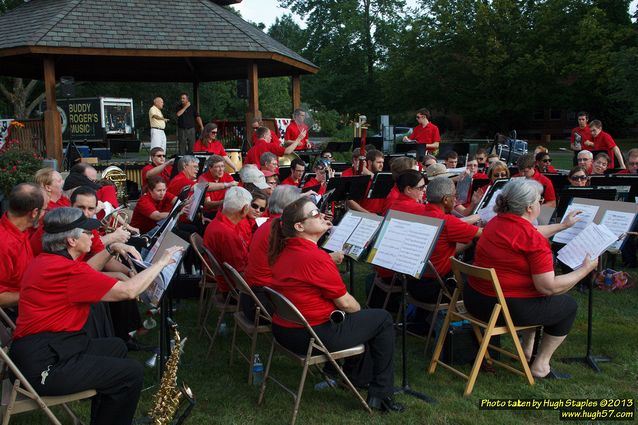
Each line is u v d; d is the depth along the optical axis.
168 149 21.09
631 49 26.91
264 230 4.12
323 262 3.40
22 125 12.56
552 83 32.69
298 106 15.81
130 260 3.84
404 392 3.91
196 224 6.42
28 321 2.92
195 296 6.01
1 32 12.72
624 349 4.57
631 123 33.25
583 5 31.66
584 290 6.17
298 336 3.46
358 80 44.75
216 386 4.08
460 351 4.30
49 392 2.89
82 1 13.04
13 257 3.51
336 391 3.97
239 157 12.56
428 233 3.59
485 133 38.50
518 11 33.28
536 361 4.11
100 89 33.94
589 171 7.91
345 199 6.91
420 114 11.44
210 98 35.84
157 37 12.56
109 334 3.95
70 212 3.03
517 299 3.80
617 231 4.14
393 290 4.70
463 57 34.59
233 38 13.16
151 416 3.32
